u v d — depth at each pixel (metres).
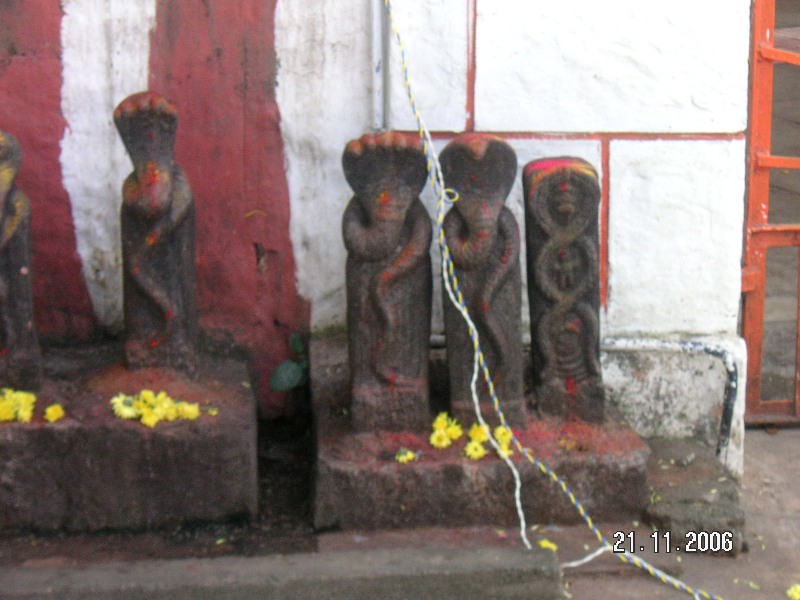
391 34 4.14
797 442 4.78
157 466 3.76
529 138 4.24
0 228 3.71
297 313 4.50
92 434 3.71
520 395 3.94
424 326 3.88
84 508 3.78
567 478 3.84
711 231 4.32
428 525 3.84
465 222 3.75
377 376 3.90
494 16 4.13
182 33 4.27
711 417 4.40
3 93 4.27
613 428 4.03
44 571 3.49
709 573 3.72
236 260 4.45
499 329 3.84
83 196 4.37
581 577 3.67
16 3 4.20
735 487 4.01
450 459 3.80
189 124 4.33
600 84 4.20
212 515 3.84
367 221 3.79
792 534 4.02
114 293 4.46
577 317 3.95
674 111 4.21
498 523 3.85
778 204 7.62
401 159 3.71
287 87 4.30
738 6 4.14
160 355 3.96
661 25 4.15
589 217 3.83
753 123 4.60
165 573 3.48
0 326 3.82
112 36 4.26
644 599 3.56
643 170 4.27
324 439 3.93
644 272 4.35
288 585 3.45
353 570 3.50
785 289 6.37
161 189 3.73
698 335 4.40
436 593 3.51
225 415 3.83
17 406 3.77
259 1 4.25
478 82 4.19
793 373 5.28
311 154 4.36
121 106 3.72
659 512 3.86
